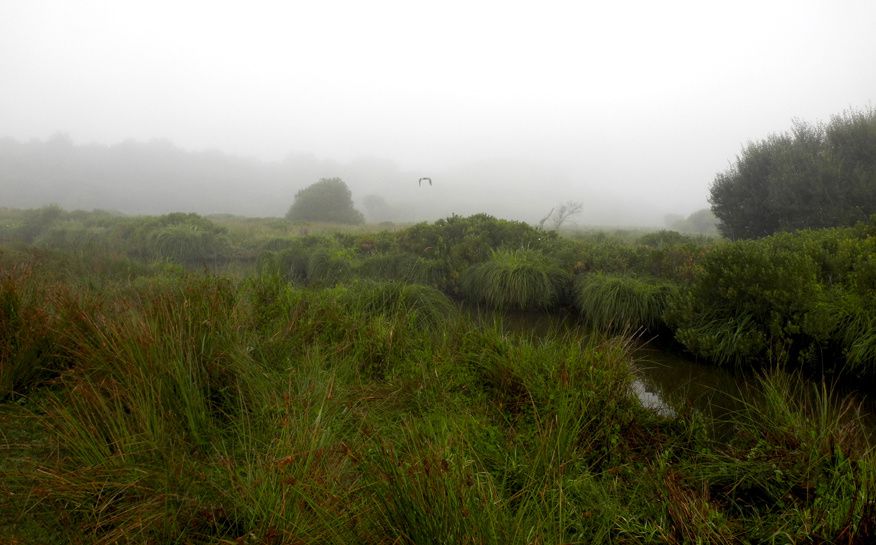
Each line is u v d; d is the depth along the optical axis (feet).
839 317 16.17
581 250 31.60
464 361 13.62
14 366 9.53
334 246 39.58
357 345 13.74
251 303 15.07
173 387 8.91
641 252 30.09
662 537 6.60
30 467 7.02
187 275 16.63
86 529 6.11
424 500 5.83
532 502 6.87
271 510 6.04
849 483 7.29
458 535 5.56
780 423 10.07
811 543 6.53
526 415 10.72
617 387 11.59
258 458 7.11
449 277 31.45
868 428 12.12
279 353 12.35
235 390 9.96
